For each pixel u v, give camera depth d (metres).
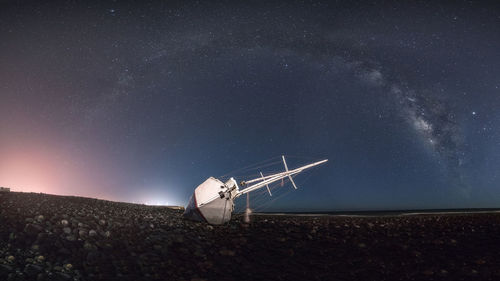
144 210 18.59
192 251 11.00
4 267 7.93
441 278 8.34
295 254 10.81
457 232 13.05
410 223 15.77
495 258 9.65
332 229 14.35
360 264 9.72
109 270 8.87
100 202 18.98
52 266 8.57
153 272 9.00
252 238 12.81
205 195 15.76
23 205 13.41
